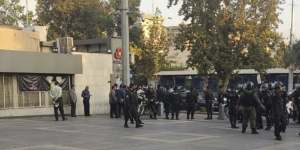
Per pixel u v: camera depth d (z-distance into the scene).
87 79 30.25
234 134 17.88
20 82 26.94
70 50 29.89
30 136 17.20
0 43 27.44
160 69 58.44
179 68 62.12
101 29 53.94
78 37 53.31
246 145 14.76
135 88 21.02
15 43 28.31
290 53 43.19
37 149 14.02
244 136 17.23
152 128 20.14
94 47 35.31
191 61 35.66
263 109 18.17
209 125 21.81
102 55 31.16
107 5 54.38
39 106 27.81
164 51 59.72
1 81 26.06
